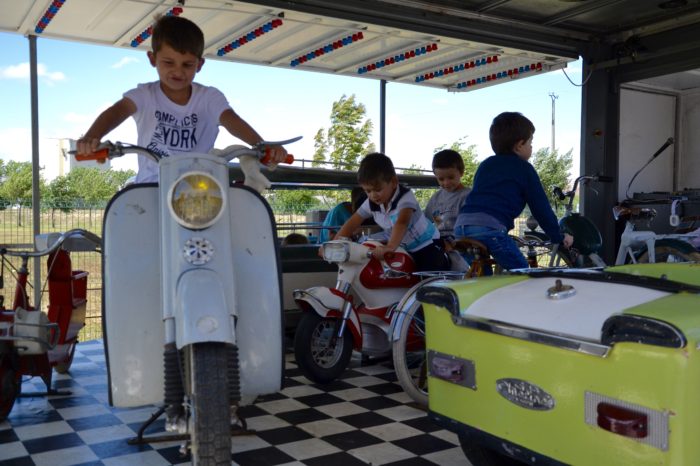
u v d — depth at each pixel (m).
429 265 4.19
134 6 5.16
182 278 2.01
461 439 2.53
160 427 3.36
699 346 1.57
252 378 2.28
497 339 2.04
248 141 2.70
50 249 3.13
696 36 6.73
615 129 7.66
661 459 1.61
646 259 5.34
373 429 3.30
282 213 6.73
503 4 6.07
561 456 1.86
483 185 3.76
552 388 1.88
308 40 6.25
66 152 2.54
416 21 5.93
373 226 5.33
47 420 3.48
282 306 2.37
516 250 3.65
